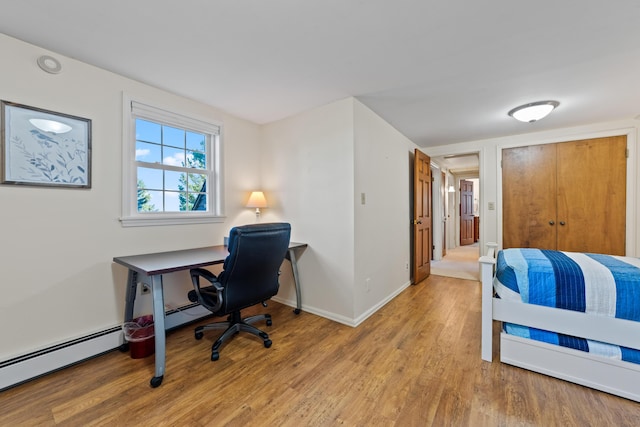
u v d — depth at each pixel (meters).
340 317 2.59
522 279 1.80
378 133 2.98
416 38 1.65
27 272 1.72
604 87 2.28
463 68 2.00
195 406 1.48
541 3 1.35
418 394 1.56
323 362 1.89
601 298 1.59
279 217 3.11
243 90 2.37
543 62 1.91
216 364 1.87
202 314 2.63
